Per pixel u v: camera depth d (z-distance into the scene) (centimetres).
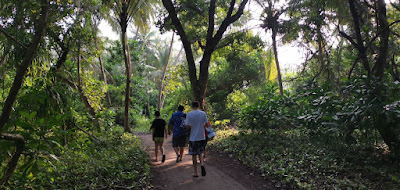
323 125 841
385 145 865
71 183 598
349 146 811
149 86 3278
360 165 718
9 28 654
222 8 1627
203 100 1504
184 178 709
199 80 1508
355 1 935
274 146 955
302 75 1219
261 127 1074
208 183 664
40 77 625
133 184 632
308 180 638
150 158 981
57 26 858
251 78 2375
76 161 677
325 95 850
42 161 451
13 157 419
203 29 1689
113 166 714
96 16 1242
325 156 773
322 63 1120
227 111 2422
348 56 1067
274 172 693
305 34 1155
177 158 891
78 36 954
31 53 430
